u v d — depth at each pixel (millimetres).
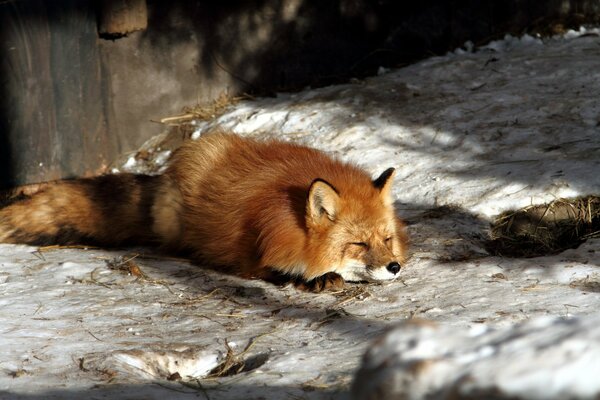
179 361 8078
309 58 18266
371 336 8273
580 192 11922
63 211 12398
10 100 15023
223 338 8523
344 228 9969
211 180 11305
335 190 9922
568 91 15305
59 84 15602
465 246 11094
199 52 17297
